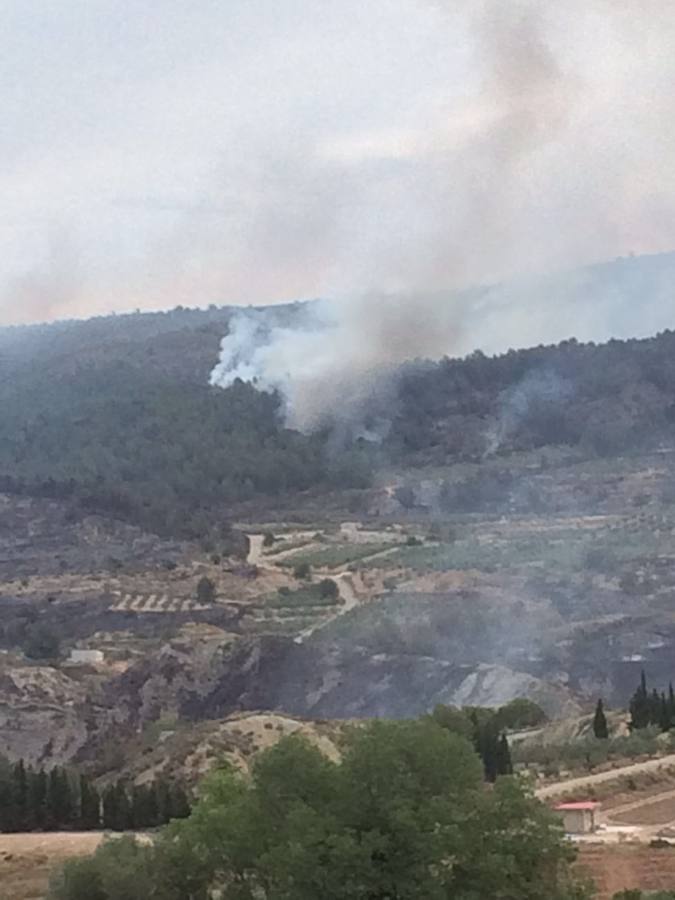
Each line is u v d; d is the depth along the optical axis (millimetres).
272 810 51719
